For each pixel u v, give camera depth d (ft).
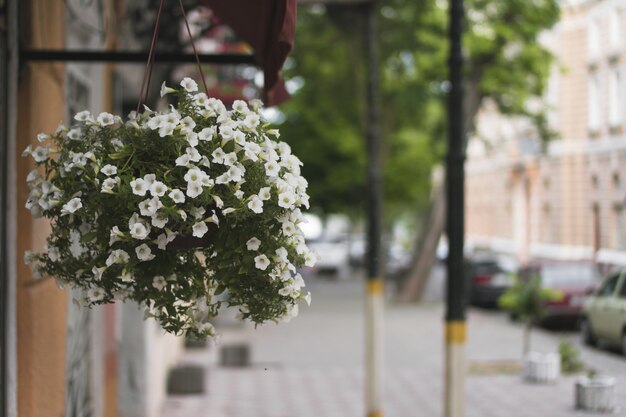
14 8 15.76
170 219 11.30
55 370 19.31
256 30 17.98
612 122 86.89
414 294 105.81
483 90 92.02
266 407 43.68
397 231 318.65
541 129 96.84
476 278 99.04
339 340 72.95
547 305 75.66
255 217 11.66
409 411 43.57
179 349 62.54
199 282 11.80
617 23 85.20
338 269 162.30
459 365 25.18
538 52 88.22
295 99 114.52
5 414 15.20
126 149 11.52
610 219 88.28
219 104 11.98
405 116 110.73
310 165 129.80
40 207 11.76
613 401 42.88
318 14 95.81
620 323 61.11
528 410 43.16
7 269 15.35
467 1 85.15
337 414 42.09
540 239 115.55
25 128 16.46
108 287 11.75
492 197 140.56
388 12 92.07
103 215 11.39
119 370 36.63
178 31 32.65
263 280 11.83
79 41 23.90
